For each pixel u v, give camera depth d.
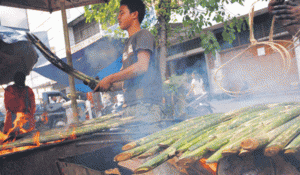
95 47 7.44
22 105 3.96
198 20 3.98
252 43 1.43
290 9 1.29
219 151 0.91
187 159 0.94
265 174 0.94
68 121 7.04
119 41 6.16
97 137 1.76
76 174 1.48
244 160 0.98
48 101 9.37
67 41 3.31
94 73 7.97
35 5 3.56
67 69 2.28
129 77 1.85
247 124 1.13
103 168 1.83
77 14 10.66
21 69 4.38
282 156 0.93
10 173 1.44
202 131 1.21
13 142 1.76
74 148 1.67
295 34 1.30
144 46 1.87
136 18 2.16
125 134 1.72
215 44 3.90
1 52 3.93
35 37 2.65
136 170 1.00
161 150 1.17
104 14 4.32
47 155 1.59
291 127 0.90
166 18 3.77
